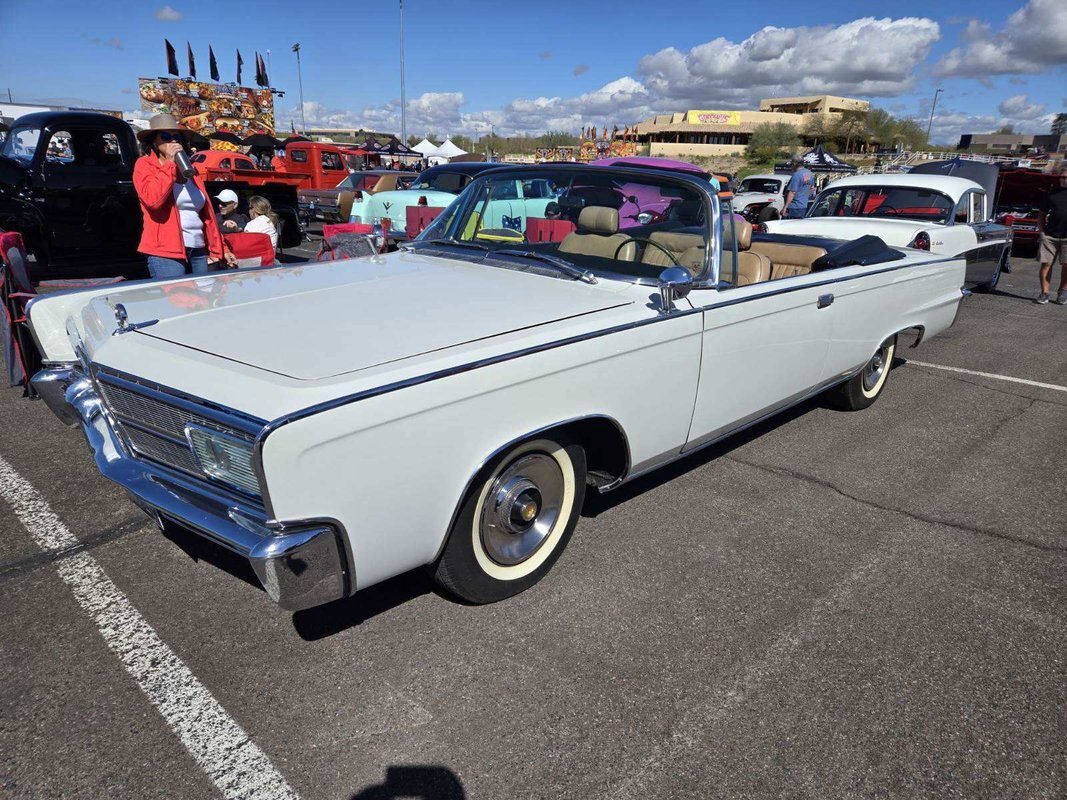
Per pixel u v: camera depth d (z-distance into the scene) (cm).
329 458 201
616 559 316
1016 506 382
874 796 201
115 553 305
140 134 496
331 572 213
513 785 200
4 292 458
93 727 215
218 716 221
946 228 808
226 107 3800
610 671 245
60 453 400
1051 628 279
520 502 266
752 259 397
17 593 277
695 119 9388
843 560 322
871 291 439
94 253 795
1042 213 972
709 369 327
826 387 451
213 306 268
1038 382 616
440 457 228
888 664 254
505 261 341
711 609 282
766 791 201
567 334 262
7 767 200
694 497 378
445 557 255
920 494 392
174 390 216
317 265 348
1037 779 209
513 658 250
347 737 214
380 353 227
